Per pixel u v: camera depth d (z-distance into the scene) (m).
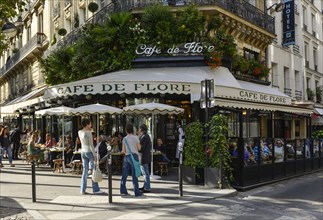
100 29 16.36
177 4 16.30
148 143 9.99
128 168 9.54
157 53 15.75
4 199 9.03
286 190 10.98
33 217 7.42
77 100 16.72
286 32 24.30
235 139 11.19
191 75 14.38
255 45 20.84
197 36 15.89
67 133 20.20
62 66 18.81
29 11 32.47
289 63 26.58
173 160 16.02
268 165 12.41
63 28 23.86
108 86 13.35
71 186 10.82
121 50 16.39
